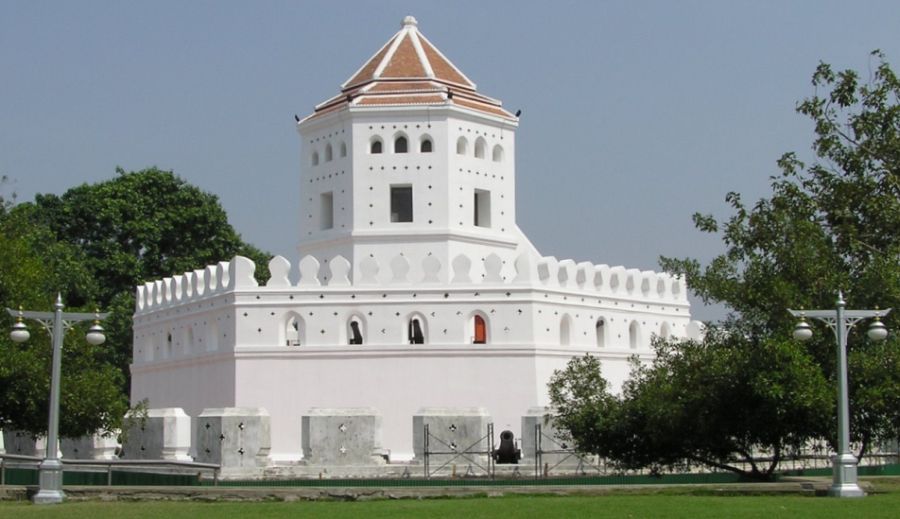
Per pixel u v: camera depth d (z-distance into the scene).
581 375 43.06
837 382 32.06
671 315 61.88
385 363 53.47
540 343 53.44
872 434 35.78
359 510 26.19
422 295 53.81
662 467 40.91
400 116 60.47
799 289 35.75
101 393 42.94
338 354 53.53
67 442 56.59
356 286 54.03
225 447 44.38
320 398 53.50
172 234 84.75
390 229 59.78
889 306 35.12
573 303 55.75
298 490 30.02
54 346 31.45
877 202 38.09
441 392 53.19
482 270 60.66
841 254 38.50
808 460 47.41
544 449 44.19
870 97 39.28
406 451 52.84
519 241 63.22
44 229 77.94
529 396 52.84
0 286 41.97
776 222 37.56
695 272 38.31
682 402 36.47
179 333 60.16
